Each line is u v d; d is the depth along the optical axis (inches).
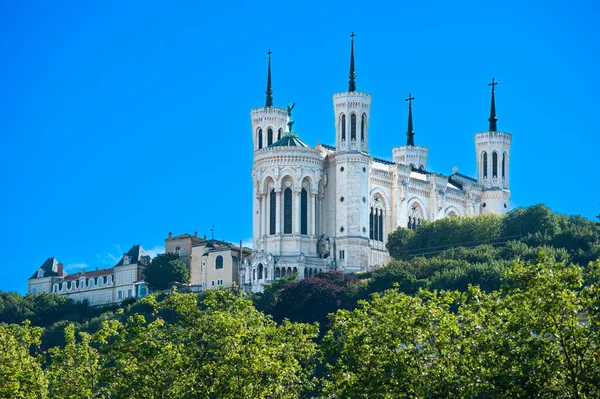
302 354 7731.3
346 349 7032.5
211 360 7436.0
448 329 6806.1
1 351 7859.3
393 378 6811.0
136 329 7623.0
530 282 6382.9
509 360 6417.3
